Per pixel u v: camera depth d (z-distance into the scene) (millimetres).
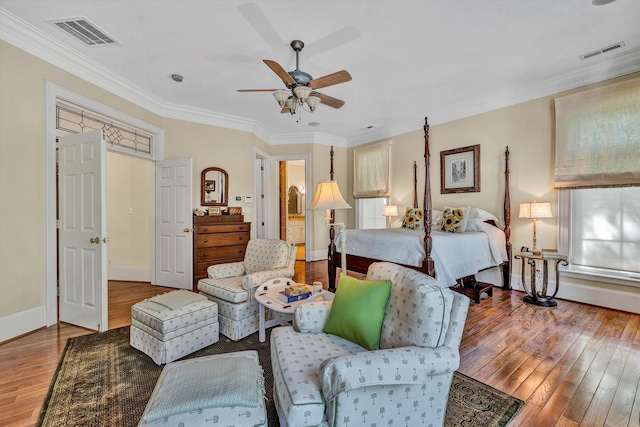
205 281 2910
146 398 1736
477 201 4344
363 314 1571
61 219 2930
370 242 3590
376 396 1198
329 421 1158
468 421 1542
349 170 6617
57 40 2705
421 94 4078
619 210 3236
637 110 2957
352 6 2262
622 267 3209
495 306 3311
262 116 4992
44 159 2730
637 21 2475
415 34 2646
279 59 3076
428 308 1330
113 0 2184
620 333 2584
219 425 1036
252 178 5281
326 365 1140
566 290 3521
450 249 3176
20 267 2541
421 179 5133
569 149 3398
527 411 1620
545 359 2166
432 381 1302
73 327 2775
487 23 2494
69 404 1669
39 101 2693
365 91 3959
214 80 3570
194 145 4641
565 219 3496
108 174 4586
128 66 3213
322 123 5410
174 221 4230
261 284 2621
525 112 3844
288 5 2244
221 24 2477
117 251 4605
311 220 6207
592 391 1793
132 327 2365
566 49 2914
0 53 2398
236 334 2527
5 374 1963
